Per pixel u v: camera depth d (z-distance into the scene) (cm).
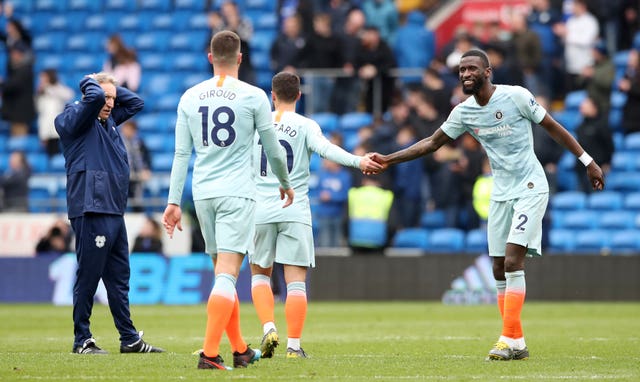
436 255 7144
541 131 7425
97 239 3391
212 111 2877
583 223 7556
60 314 6025
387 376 2769
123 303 3466
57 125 3419
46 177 7950
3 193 7544
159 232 7181
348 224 7162
